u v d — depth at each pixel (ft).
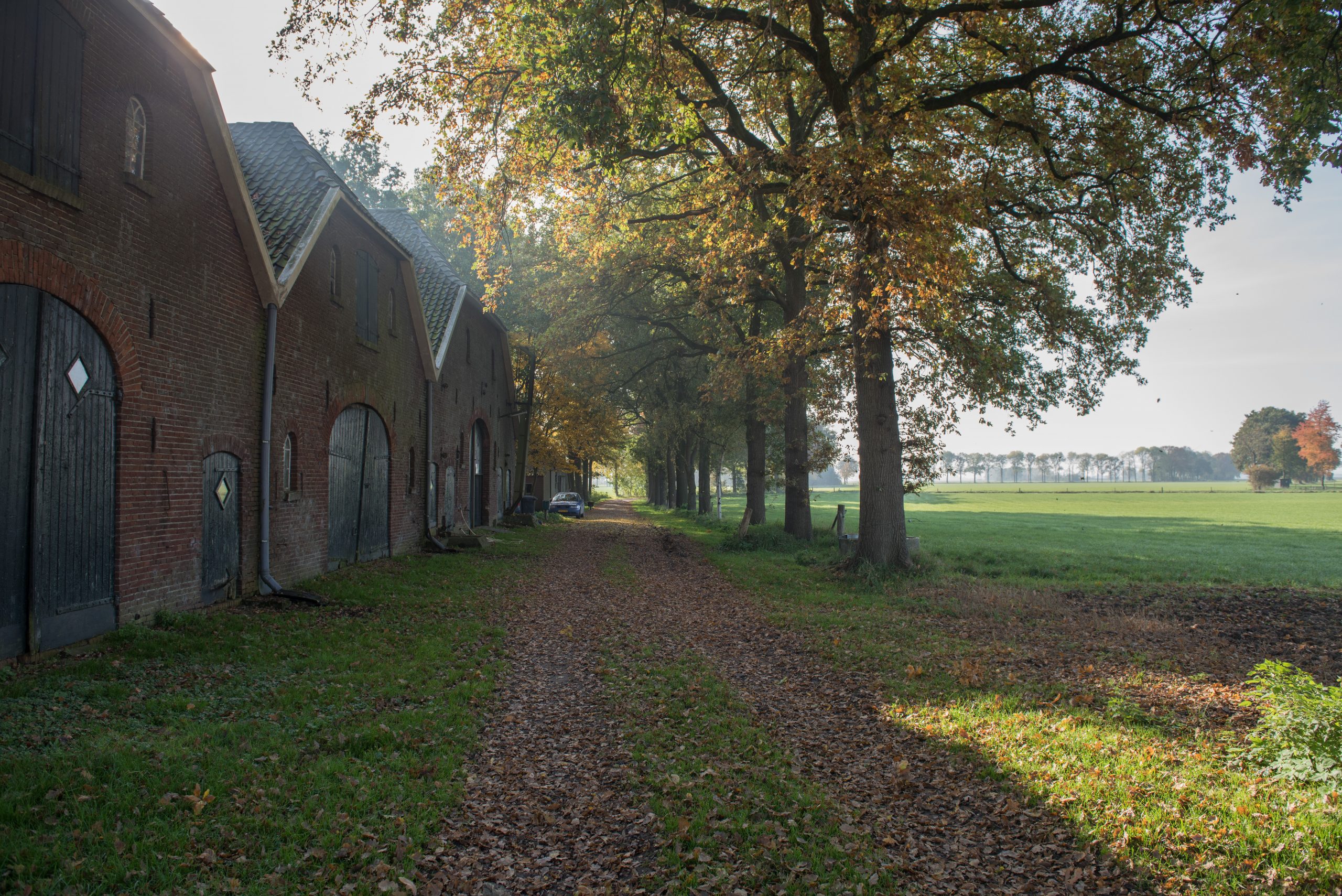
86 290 26.58
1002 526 136.05
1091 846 14.66
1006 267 57.62
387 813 16.08
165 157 31.17
